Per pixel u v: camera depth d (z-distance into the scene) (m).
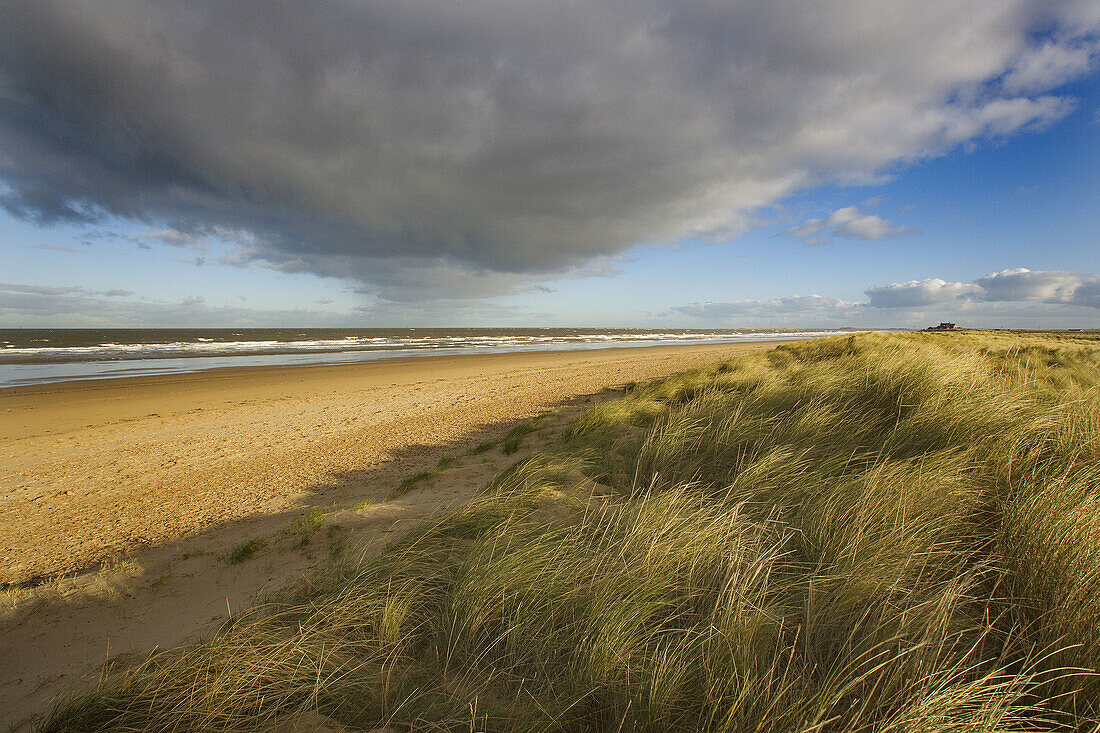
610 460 4.70
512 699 1.85
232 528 4.65
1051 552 2.13
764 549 2.62
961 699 1.55
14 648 2.64
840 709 1.64
